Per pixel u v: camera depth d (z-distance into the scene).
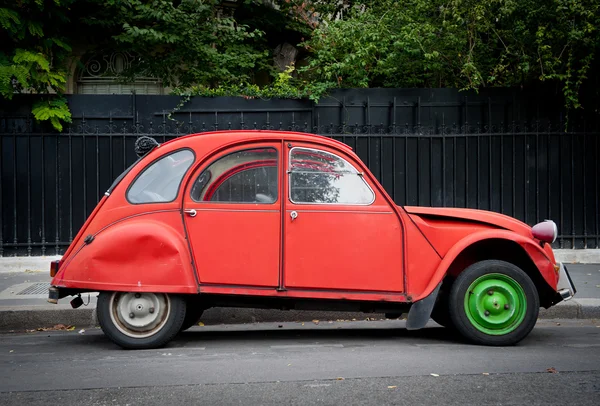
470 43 11.80
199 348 5.96
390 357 5.46
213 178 5.98
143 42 12.93
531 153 11.17
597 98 11.27
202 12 12.98
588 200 11.28
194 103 10.67
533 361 5.29
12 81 10.44
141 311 5.88
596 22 10.66
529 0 11.19
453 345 6.07
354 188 6.02
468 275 6.00
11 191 10.39
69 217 10.46
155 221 5.90
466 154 10.98
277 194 5.97
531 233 6.25
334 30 12.14
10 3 10.16
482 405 4.05
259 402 4.12
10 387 4.55
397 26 12.34
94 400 4.20
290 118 10.83
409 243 5.98
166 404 4.10
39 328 7.30
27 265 10.27
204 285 5.85
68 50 11.02
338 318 7.81
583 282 9.28
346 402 4.11
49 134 10.40
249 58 13.55
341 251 5.93
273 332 7.01
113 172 10.53
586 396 4.25
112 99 10.55
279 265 5.89
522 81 11.65
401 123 10.95
